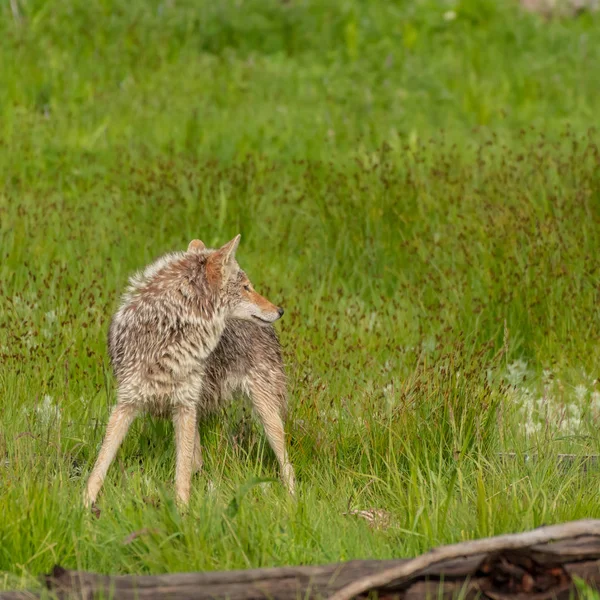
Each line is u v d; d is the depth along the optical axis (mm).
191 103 37156
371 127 34656
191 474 14281
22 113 33750
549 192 26000
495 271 22156
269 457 15578
